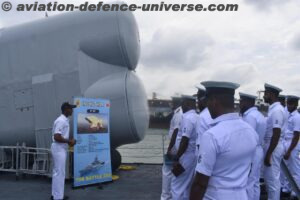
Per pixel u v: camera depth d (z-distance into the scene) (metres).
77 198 6.38
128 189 7.09
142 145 13.88
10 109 8.81
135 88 8.27
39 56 8.55
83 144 7.21
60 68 8.35
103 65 8.31
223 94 2.59
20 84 8.70
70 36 8.35
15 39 8.82
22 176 8.52
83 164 7.18
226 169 2.45
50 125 8.34
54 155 6.19
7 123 8.85
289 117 6.66
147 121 8.61
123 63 8.25
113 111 8.03
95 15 8.29
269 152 5.39
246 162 2.55
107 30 8.10
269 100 5.61
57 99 8.33
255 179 5.23
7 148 8.82
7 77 8.84
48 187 7.35
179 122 5.62
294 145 6.20
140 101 8.36
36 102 8.50
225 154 2.41
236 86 2.61
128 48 8.12
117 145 8.57
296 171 6.46
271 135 5.59
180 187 5.19
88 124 7.32
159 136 13.88
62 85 8.30
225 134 2.43
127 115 7.99
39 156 8.17
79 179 7.11
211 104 2.62
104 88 8.09
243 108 5.45
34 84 8.53
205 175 2.40
